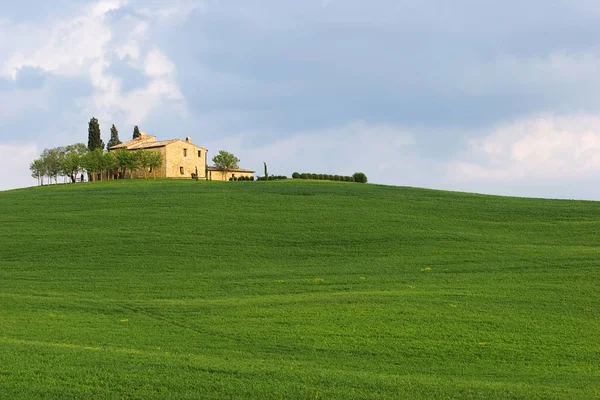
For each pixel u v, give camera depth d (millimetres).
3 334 31422
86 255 52562
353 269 47750
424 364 27953
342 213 67125
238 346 30312
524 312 36094
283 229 60625
